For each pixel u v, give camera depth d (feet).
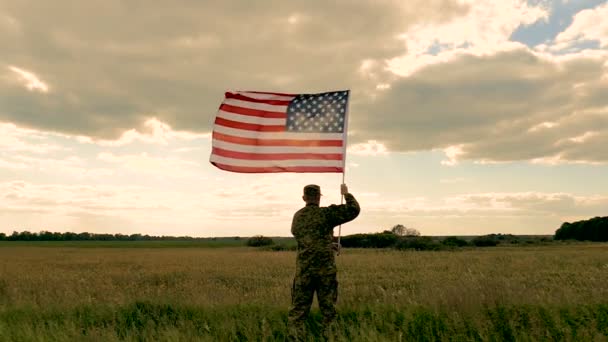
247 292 49.32
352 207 25.88
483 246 234.17
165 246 345.10
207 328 24.86
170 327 26.40
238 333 26.04
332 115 29.84
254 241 321.32
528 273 67.31
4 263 124.36
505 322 23.94
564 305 27.45
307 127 29.89
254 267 93.56
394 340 21.44
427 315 26.17
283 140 29.89
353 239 225.76
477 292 28.91
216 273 79.66
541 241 273.95
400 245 193.06
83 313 32.58
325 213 25.84
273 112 30.22
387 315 27.50
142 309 32.71
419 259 108.88
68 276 75.92
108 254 193.36
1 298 45.75
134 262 123.65
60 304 35.63
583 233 359.05
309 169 29.35
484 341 21.54
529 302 27.35
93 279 69.51
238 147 29.94
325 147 29.48
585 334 21.54
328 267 25.31
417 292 41.70
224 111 30.32
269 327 25.98
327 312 25.12
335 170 29.17
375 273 72.02
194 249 265.95
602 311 25.64
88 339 24.22
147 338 24.77
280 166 29.68
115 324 28.50
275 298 37.76
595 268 75.72
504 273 67.67
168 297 36.63
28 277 72.64
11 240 580.30
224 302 34.04
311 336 24.36
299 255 25.55
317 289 25.45
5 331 25.64
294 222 26.23
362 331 22.49
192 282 61.36
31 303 36.45
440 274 68.44
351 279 62.34
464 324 23.47
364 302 34.06
